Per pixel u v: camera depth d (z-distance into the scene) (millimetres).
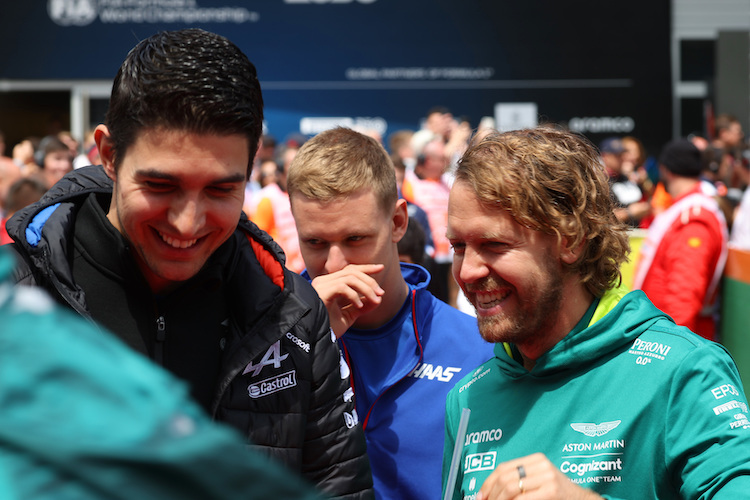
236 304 1320
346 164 1851
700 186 3963
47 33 10164
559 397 1323
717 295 4004
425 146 6230
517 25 10312
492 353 1938
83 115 10352
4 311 438
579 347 1304
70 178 1349
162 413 420
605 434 1246
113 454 387
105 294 1247
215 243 1192
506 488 1046
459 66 10352
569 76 10359
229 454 418
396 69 10336
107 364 432
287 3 10211
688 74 11094
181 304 1278
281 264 1370
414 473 1884
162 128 1066
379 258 1900
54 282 1189
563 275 1315
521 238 1271
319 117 10375
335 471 1378
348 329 2016
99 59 10219
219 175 1104
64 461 389
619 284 1391
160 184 1102
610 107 10406
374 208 1870
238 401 1284
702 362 1210
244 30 10258
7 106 10375
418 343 1958
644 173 7789
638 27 10297
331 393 1389
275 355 1319
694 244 3760
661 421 1213
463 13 10289
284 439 1300
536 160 1271
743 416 1143
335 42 10297
